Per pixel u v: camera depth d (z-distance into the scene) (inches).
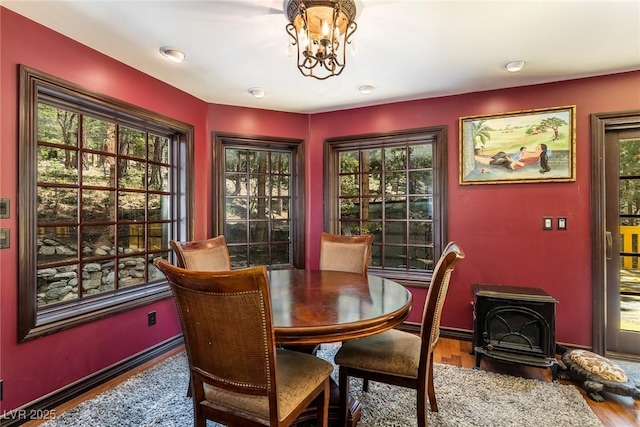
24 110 71.2
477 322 96.1
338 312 59.5
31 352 72.4
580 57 91.0
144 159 108.4
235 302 43.1
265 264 142.7
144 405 75.8
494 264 115.0
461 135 118.6
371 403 76.7
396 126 129.5
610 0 65.8
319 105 133.3
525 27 75.9
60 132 84.2
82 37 80.4
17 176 70.4
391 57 91.4
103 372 87.5
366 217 139.3
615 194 104.3
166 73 101.7
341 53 88.4
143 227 108.0
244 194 140.1
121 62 93.4
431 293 60.8
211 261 96.0
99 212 94.0
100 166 94.3
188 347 50.1
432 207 127.8
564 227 106.6
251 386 45.6
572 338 105.7
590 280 103.7
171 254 118.3
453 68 98.3
